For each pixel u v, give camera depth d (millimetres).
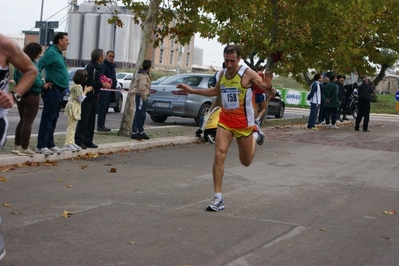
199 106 19547
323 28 20984
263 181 10211
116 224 6828
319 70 23891
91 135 12164
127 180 9641
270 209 8055
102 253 5730
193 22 16453
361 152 15203
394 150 16031
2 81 4895
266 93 7688
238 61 7582
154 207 7797
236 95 7582
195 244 6195
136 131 14391
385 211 8297
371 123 28922
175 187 9250
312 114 21812
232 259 5754
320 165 12477
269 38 20875
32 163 10492
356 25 22250
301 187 9844
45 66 10555
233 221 7254
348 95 27625
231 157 13039
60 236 6230
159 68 54125
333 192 9547
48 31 21297
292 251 6145
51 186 8828
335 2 20312
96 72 12523
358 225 7438
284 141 17016
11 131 15000
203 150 14102
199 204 8133
